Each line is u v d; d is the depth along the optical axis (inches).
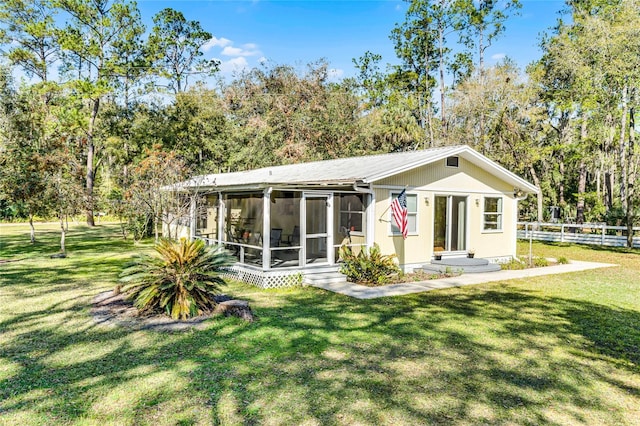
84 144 1091.9
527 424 159.8
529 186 603.2
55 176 628.7
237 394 180.5
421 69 1423.5
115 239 890.1
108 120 1184.8
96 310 314.2
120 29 1150.3
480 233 591.8
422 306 346.9
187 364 212.8
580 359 229.3
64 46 1076.5
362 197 490.6
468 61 1365.7
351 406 171.2
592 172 1390.3
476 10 1272.1
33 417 158.6
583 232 1162.0
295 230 496.7
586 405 176.2
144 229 829.2
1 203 687.1
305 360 221.6
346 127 1221.1
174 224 750.5
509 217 626.8
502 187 614.9
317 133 1205.7
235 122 1355.8
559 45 935.0
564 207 1221.7
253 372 204.5
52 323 281.1
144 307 301.9
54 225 1293.1
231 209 539.8
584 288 428.5
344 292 401.1
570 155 1070.4
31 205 611.5
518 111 1024.9
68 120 1087.0
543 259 604.1
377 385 191.8
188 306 293.0
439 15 1311.5
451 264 518.3
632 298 382.6
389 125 1200.2
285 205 491.8
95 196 750.5
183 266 303.4
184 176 714.8
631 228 804.6
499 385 194.4
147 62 1178.0
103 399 174.2
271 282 424.8
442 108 1289.4
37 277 458.6
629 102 810.2
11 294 370.6
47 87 1080.2
